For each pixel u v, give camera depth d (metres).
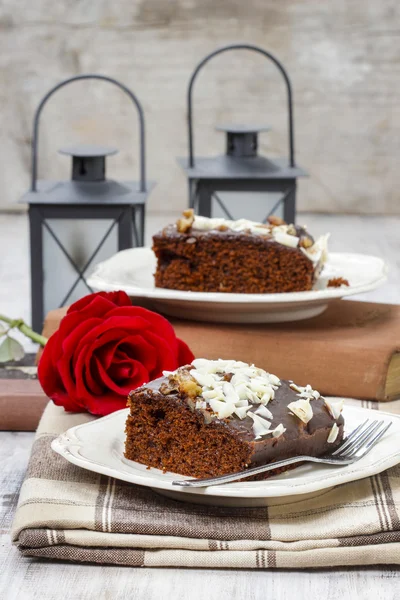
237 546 0.79
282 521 0.80
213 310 0.99
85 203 1.15
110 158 1.98
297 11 1.90
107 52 1.92
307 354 0.97
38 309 1.17
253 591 0.78
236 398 0.83
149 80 1.94
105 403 0.90
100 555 0.79
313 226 1.84
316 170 1.99
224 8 1.90
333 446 0.84
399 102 1.95
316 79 1.94
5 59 1.92
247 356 0.98
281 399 0.84
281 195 1.22
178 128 1.96
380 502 0.81
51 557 0.80
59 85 1.18
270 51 1.92
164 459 0.83
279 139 1.97
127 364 0.91
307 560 0.79
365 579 0.79
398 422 0.87
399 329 0.99
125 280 1.04
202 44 1.92
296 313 1.01
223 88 1.94
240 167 1.23
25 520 0.80
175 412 0.83
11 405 0.95
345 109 1.95
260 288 1.03
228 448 0.81
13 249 1.58
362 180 2.00
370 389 0.96
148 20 1.90
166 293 0.97
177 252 1.02
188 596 0.77
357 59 1.93
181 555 0.79
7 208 1.99
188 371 0.85
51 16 1.90
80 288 1.17
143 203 1.15
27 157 1.97
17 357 1.04
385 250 1.58
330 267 1.08
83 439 0.85
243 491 0.78
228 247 1.02
